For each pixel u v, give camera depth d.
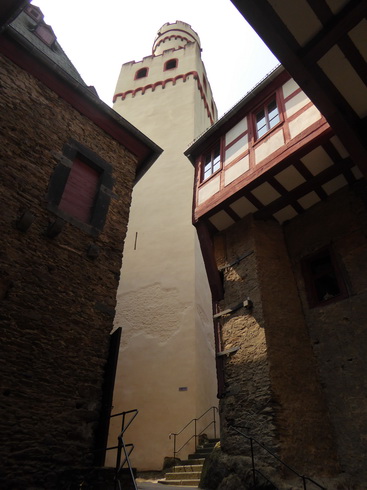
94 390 5.41
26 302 5.14
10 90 6.47
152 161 8.87
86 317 5.79
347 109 6.32
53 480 4.47
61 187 6.45
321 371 6.95
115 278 6.60
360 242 7.25
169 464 9.55
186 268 13.33
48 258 5.70
